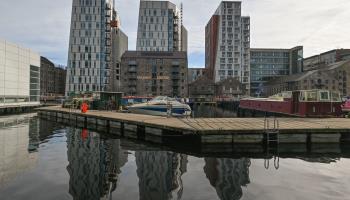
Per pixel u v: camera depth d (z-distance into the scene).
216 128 18.84
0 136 24.92
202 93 113.81
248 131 18.48
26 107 62.00
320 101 28.77
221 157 16.11
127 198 9.95
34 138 23.80
